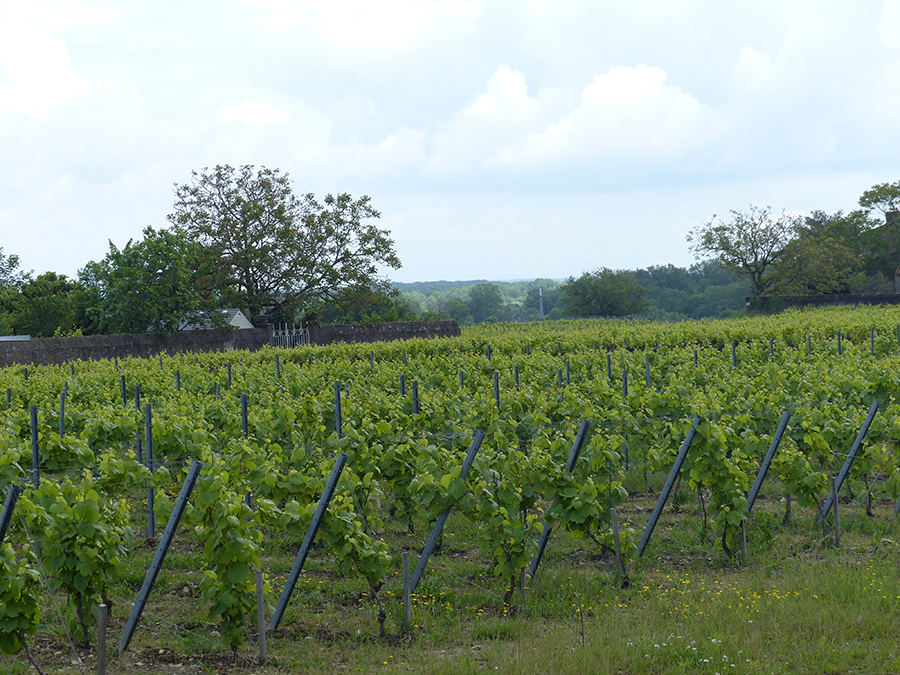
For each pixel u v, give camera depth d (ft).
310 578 29.63
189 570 31.17
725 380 54.80
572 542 33.83
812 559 30.53
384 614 24.80
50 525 22.13
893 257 263.70
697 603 25.44
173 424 38.65
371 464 33.88
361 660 22.38
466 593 28.25
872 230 263.90
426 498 27.35
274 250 181.06
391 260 189.57
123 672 21.91
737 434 35.70
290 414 43.04
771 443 32.40
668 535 34.42
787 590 26.17
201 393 59.11
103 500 24.36
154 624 25.44
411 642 23.91
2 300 169.58
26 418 43.86
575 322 207.51
